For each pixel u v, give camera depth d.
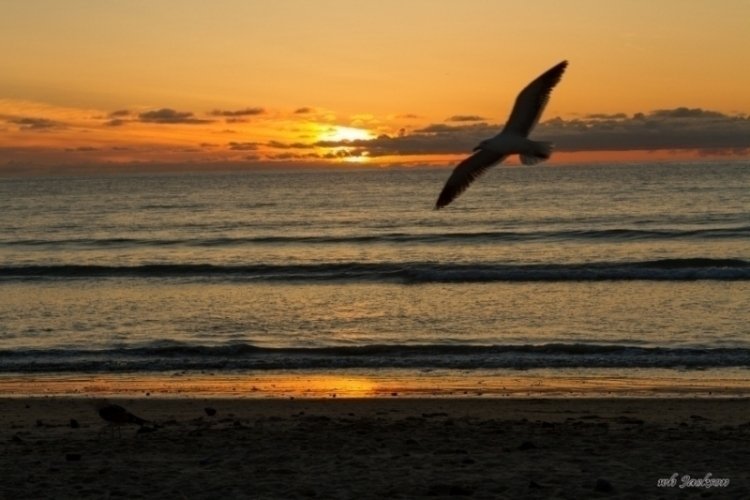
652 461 13.52
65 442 15.31
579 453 14.12
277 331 30.38
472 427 16.53
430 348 26.33
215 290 41.38
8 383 22.77
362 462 13.52
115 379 23.19
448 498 11.41
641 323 30.42
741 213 79.62
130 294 40.31
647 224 71.69
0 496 11.62
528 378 22.64
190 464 13.47
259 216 97.00
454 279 43.03
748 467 13.08
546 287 40.00
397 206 109.44
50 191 199.50
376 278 44.22
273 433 15.93
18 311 35.44
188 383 22.59
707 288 38.31
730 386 21.28
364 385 22.03
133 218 97.38
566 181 174.00
